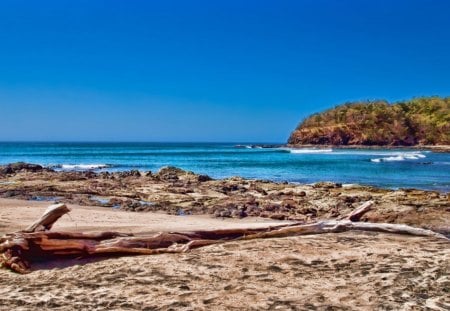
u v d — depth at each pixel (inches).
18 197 810.2
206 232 424.8
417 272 319.6
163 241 396.5
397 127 6023.6
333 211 696.4
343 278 308.0
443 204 705.6
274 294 276.7
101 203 756.6
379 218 628.1
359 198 804.0
